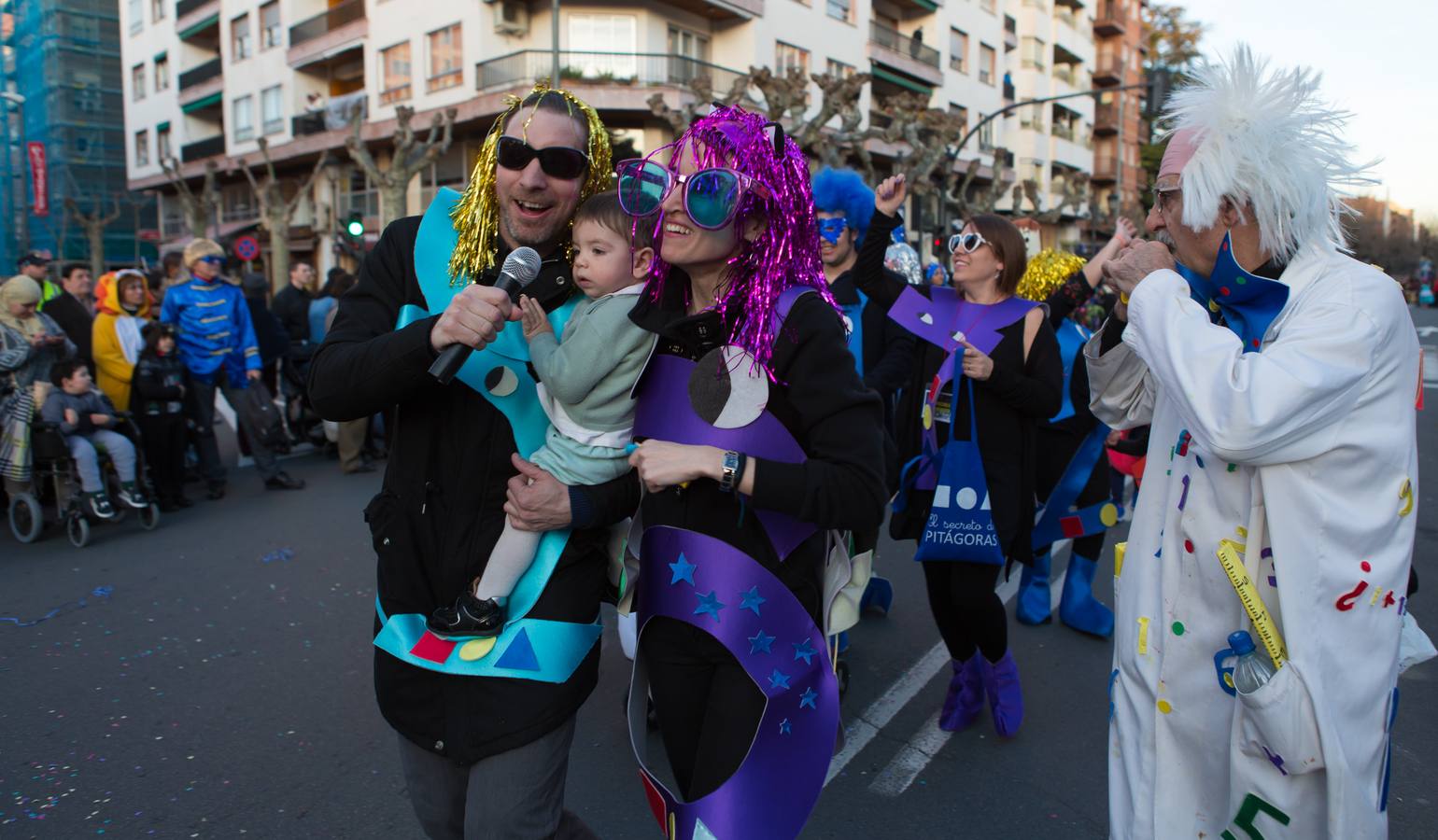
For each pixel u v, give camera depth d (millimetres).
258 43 30938
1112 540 6227
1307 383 1443
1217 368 1509
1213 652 1655
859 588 1828
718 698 1715
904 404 3654
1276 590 1576
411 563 1819
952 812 2908
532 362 1807
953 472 3043
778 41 25812
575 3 23312
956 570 3094
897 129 20484
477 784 1753
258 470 7648
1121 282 1852
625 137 24375
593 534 1857
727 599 1669
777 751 1661
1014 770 3152
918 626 4488
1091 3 45156
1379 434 1529
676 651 1765
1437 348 18938
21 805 2904
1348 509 1531
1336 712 1529
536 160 1788
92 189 42969
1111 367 2039
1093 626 4363
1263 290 1597
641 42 23578
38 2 41938
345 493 7336
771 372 1636
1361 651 1559
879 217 3414
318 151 28469
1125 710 1812
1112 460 4883
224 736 3365
